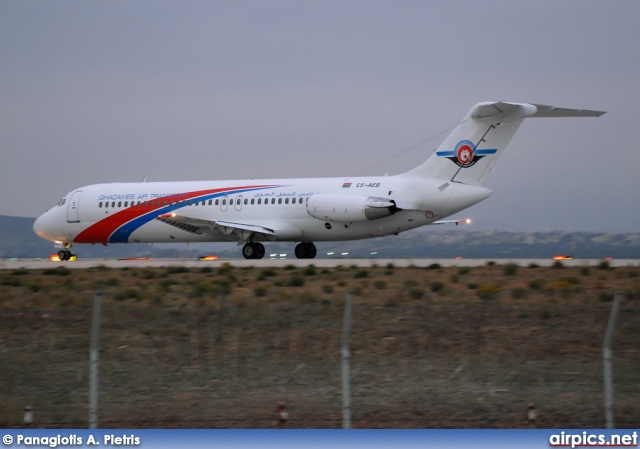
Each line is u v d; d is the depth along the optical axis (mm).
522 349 60500
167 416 54812
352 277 111812
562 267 121938
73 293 96875
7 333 66312
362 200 140375
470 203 136375
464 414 54094
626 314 62406
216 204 154125
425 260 145625
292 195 149125
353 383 57625
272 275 117500
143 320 65000
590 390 56406
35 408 56469
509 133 133750
